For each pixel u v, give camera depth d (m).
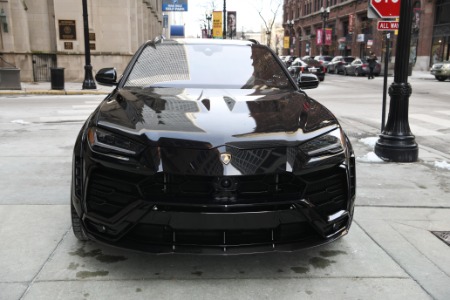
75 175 3.25
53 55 22.25
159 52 4.64
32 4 22.12
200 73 4.33
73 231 3.57
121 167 2.90
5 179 5.44
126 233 2.91
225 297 2.96
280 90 4.18
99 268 3.30
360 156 6.98
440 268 3.42
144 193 2.85
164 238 2.91
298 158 2.97
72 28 22.28
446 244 3.86
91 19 22.59
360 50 53.09
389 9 7.78
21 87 18.44
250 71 4.45
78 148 3.29
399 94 6.63
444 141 8.48
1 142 7.60
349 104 14.66
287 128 3.15
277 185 2.91
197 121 3.14
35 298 2.89
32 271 3.24
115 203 2.95
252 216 2.83
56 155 6.70
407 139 6.66
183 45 4.78
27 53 21.34
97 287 3.04
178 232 2.89
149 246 2.92
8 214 4.31
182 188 2.84
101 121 3.25
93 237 3.06
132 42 26.44
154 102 3.54
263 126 3.13
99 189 3.03
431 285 3.17
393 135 6.69
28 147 7.22
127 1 22.95
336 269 3.38
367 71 34.97
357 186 5.46
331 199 3.15
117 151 2.97
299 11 80.88
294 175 2.91
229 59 4.59
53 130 8.83
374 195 5.12
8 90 17.56
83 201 3.09
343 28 60.19
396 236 4.00
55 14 22.00
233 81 4.26
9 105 13.23
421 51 41.41
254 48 4.89
